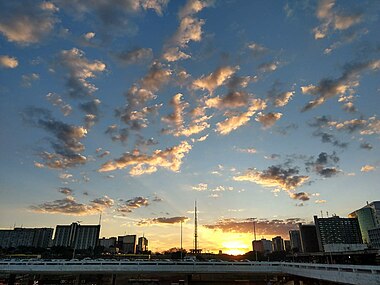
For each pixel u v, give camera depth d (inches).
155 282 3779.5
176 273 3024.1
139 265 2903.5
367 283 1555.1
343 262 4640.8
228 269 2935.5
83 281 3791.8
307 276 2290.8
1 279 3331.7
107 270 2871.6
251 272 2923.2
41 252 6934.1
